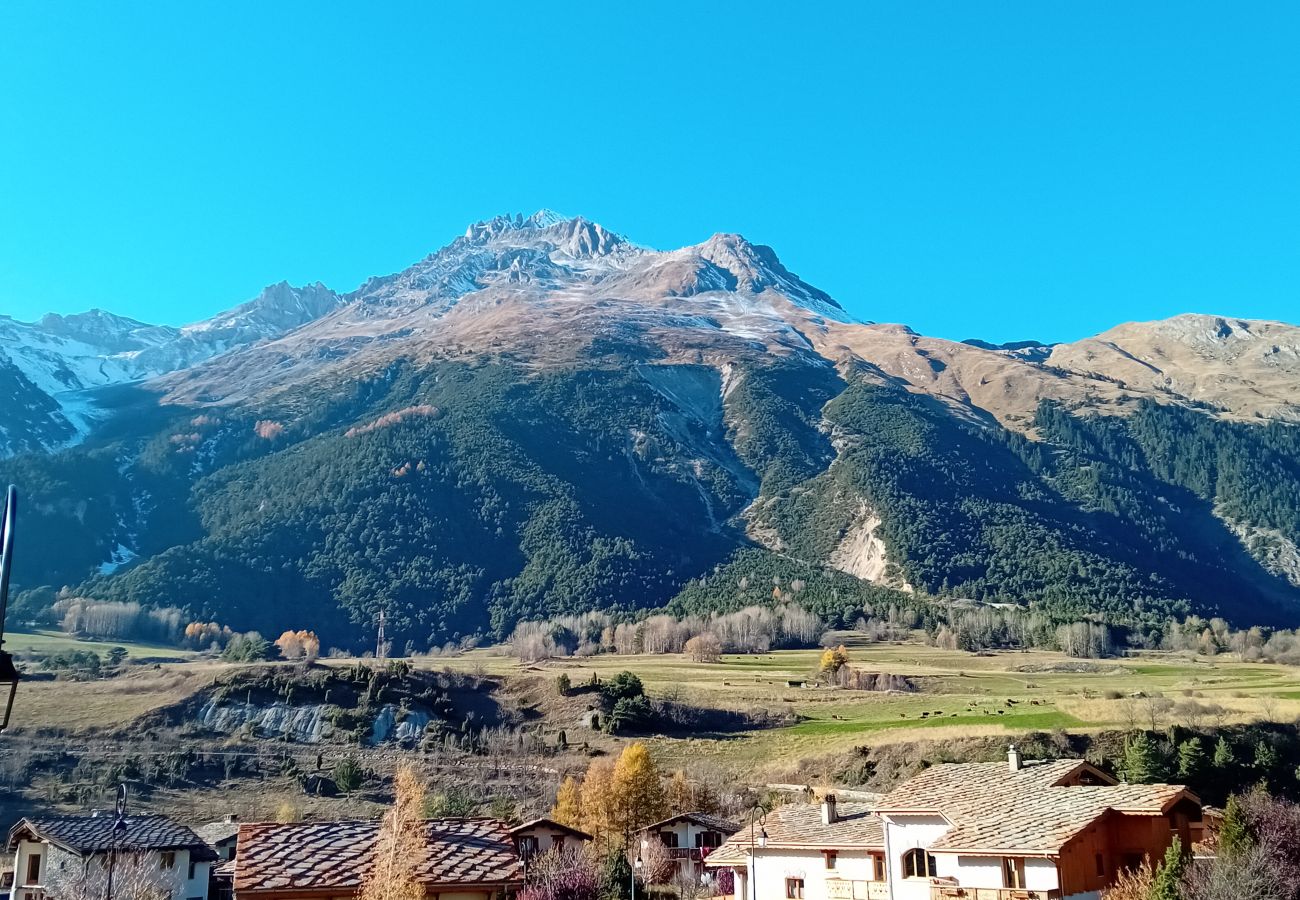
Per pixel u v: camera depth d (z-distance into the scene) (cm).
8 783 9375
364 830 4200
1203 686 13512
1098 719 10794
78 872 5438
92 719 11612
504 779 10506
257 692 12825
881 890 4975
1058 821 4309
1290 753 9525
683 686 15225
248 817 8800
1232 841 4478
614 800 7975
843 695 14575
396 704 12975
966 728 10838
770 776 10450
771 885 5516
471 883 3888
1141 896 3809
